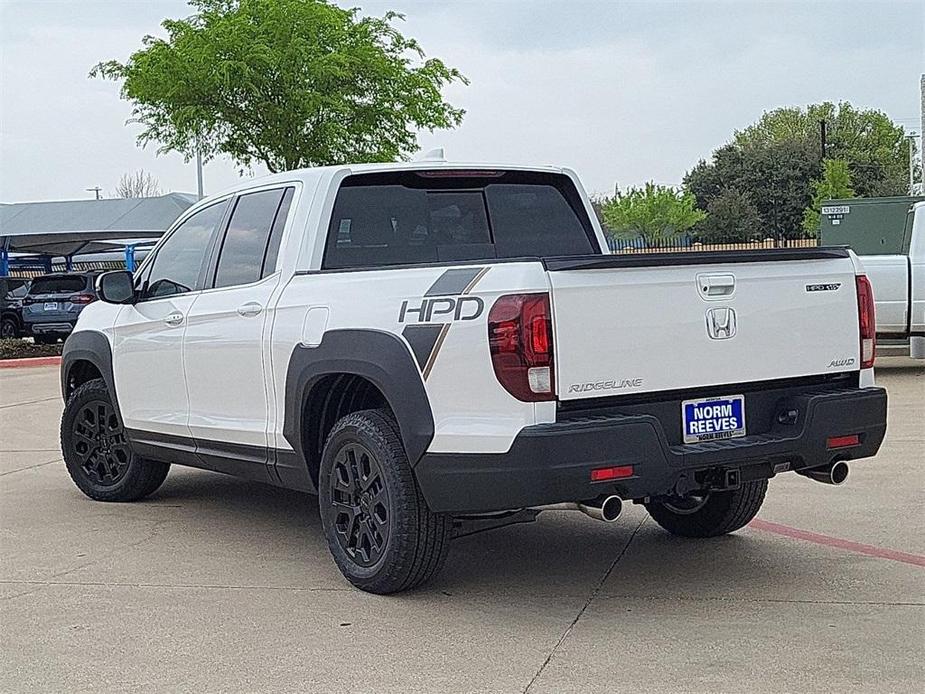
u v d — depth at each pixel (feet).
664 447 17.01
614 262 16.98
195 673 15.62
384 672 15.48
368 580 18.95
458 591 19.26
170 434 24.17
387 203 21.59
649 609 18.02
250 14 74.69
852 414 18.84
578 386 16.75
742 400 18.37
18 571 21.12
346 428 19.13
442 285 17.69
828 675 14.92
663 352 17.42
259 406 21.35
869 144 245.24
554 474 16.35
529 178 23.18
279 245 21.52
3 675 15.70
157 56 74.23
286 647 16.61
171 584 20.07
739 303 18.16
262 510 26.22
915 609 17.61
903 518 23.59
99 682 15.37
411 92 78.28
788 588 18.95
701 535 22.47
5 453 35.42
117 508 26.63
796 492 26.37
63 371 27.89
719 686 14.64
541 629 17.16
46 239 93.45
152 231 92.94
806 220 181.98
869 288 19.79
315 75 73.36
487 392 16.83
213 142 77.61
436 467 17.43
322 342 19.35
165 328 23.95
